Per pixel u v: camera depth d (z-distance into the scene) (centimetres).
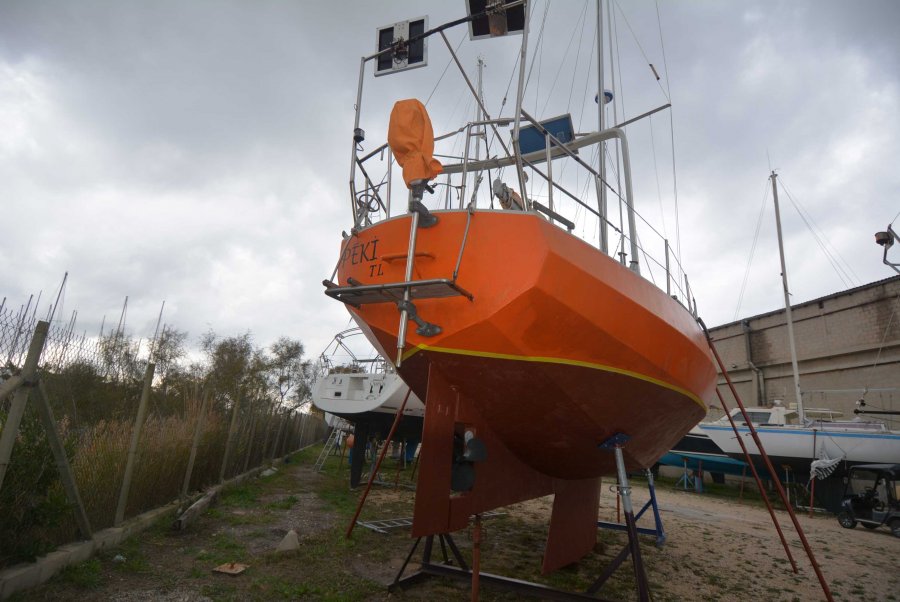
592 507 509
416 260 324
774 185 1534
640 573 322
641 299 353
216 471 736
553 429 371
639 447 430
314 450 1969
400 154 321
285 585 362
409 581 393
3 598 278
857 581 506
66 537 367
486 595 387
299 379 2545
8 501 310
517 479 407
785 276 1420
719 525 806
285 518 595
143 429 506
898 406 1245
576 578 442
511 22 369
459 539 567
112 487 437
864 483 1077
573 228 416
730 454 1295
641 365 351
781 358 1606
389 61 416
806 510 1112
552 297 301
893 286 1287
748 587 457
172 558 401
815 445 1148
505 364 316
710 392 518
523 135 520
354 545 494
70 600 298
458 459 365
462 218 318
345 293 316
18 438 326
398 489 930
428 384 335
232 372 2052
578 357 321
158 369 1655
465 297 307
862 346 1343
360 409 945
